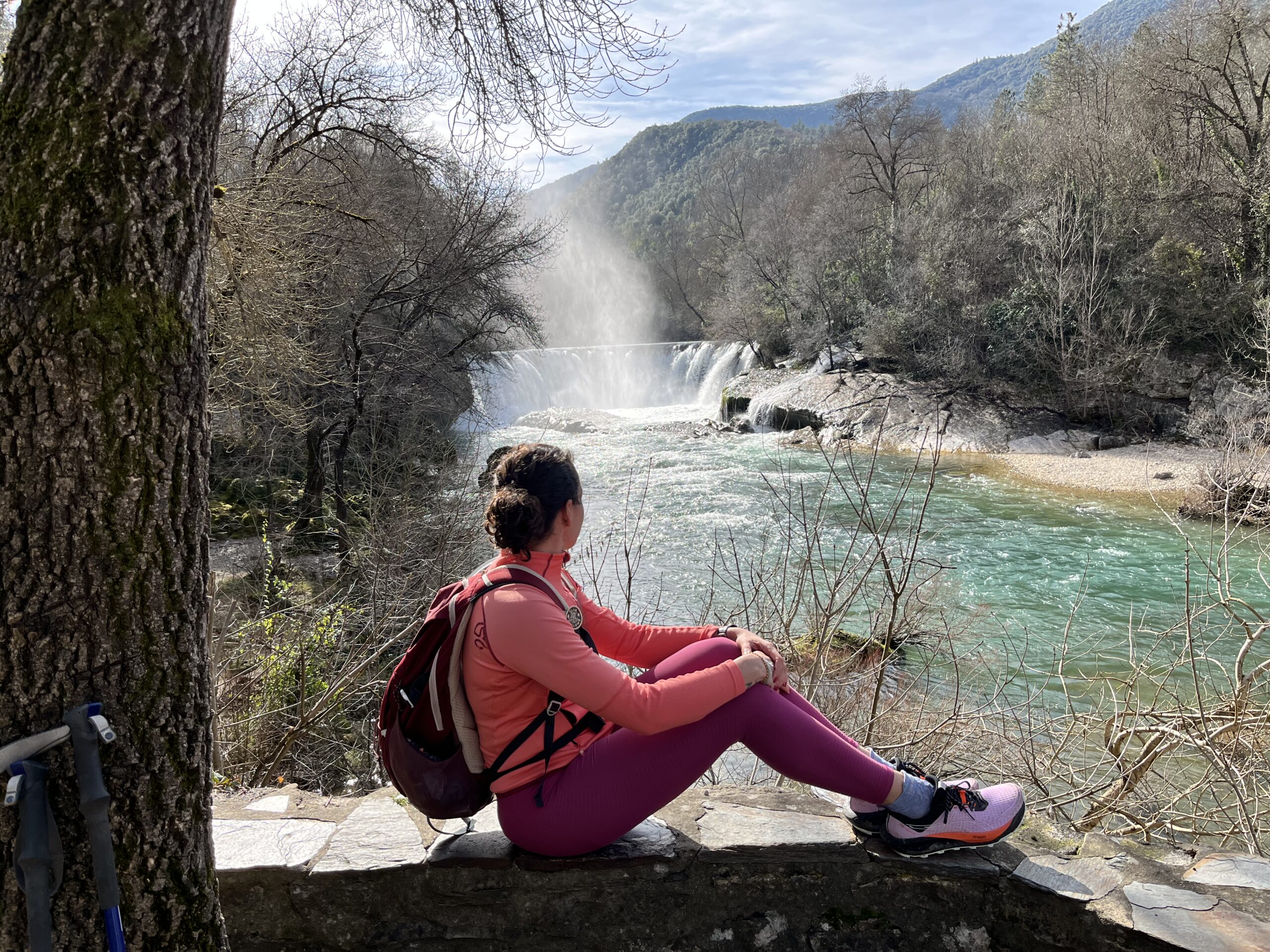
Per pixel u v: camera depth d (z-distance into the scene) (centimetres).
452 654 176
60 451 136
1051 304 2305
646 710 172
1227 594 505
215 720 379
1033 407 2294
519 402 3106
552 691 175
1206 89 2464
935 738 518
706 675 180
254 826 220
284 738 503
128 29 133
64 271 133
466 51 329
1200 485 1484
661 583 1112
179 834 156
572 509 182
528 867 200
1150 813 477
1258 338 2053
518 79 329
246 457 1288
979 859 204
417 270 1445
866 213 3525
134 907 152
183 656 152
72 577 140
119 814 149
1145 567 1270
